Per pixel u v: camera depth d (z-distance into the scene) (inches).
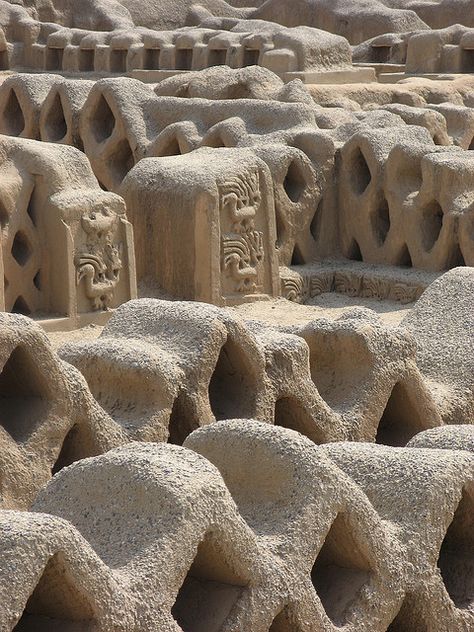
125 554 169.2
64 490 180.7
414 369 266.1
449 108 616.1
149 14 1162.6
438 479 197.5
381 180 481.7
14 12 982.4
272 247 451.2
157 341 253.6
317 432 253.8
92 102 559.5
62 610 162.6
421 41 863.7
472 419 281.4
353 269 479.2
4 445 219.8
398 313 431.8
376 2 1092.5
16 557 151.5
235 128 508.4
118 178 554.6
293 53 782.5
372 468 203.2
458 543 211.3
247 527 176.1
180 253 436.1
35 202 402.0
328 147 490.6
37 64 964.0
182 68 878.4
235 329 249.9
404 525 195.3
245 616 174.9
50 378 224.8
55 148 411.8
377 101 677.9
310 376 260.5
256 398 248.7
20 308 401.1
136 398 244.7
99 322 403.5
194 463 178.5
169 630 165.8
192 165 442.3
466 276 309.4
